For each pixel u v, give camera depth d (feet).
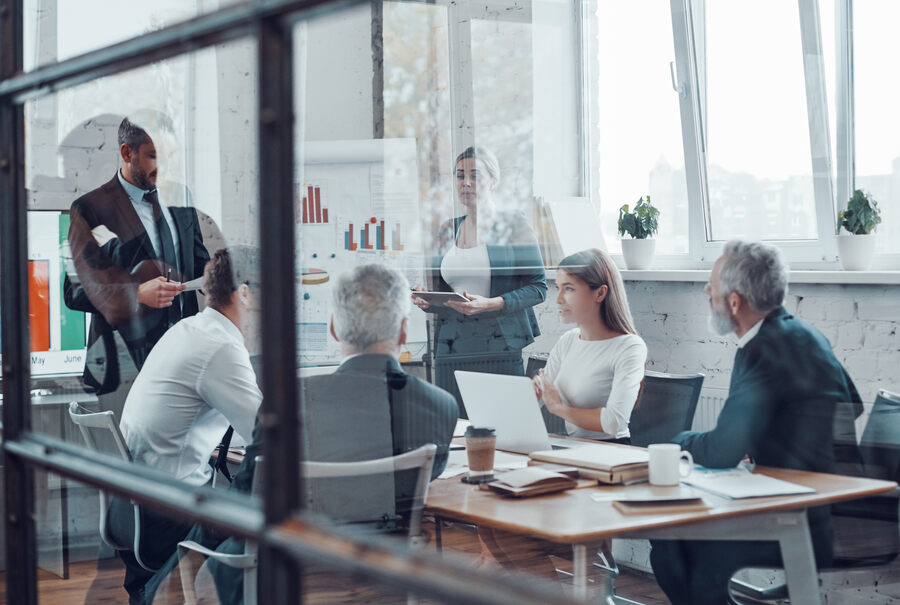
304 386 5.97
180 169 11.62
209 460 8.18
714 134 10.66
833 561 5.43
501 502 5.59
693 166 10.88
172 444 7.36
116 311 9.60
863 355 7.92
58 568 9.84
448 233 12.24
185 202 11.65
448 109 13.35
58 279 10.36
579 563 6.72
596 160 12.35
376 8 13.53
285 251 1.92
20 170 3.28
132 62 2.55
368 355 6.04
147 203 9.68
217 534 6.61
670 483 5.68
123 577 9.53
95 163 11.10
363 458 5.85
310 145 12.71
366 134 13.71
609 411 8.84
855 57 8.99
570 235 12.05
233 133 11.68
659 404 8.67
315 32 13.76
